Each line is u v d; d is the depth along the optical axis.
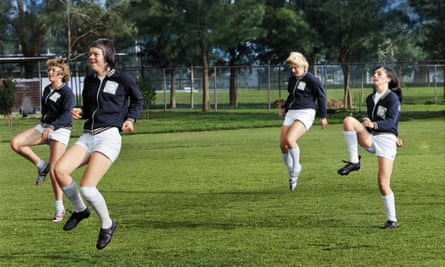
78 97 39.78
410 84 55.41
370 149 8.98
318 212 10.05
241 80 61.56
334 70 47.28
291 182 11.70
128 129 6.85
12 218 10.09
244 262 7.30
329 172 14.39
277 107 45.06
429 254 7.50
